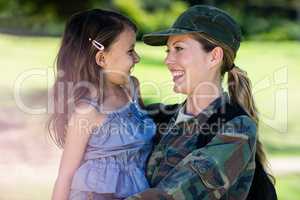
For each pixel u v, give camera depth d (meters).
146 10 35.88
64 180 4.09
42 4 34.88
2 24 34.00
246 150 3.81
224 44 4.05
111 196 4.12
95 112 4.14
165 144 4.09
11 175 10.33
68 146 4.12
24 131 12.44
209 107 4.02
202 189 3.71
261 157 4.13
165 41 4.28
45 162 11.11
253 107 4.13
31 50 24.25
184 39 4.09
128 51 4.31
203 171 3.69
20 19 34.81
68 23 4.33
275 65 24.59
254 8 42.19
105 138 4.15
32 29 33.06
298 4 44.12
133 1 34.19
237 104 4.06
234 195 3.87
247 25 38.50
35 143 11.85
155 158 4.13
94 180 4.08
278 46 33.41
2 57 22.11
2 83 17.27
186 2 37.19
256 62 25.31
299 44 35.25
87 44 4.22
